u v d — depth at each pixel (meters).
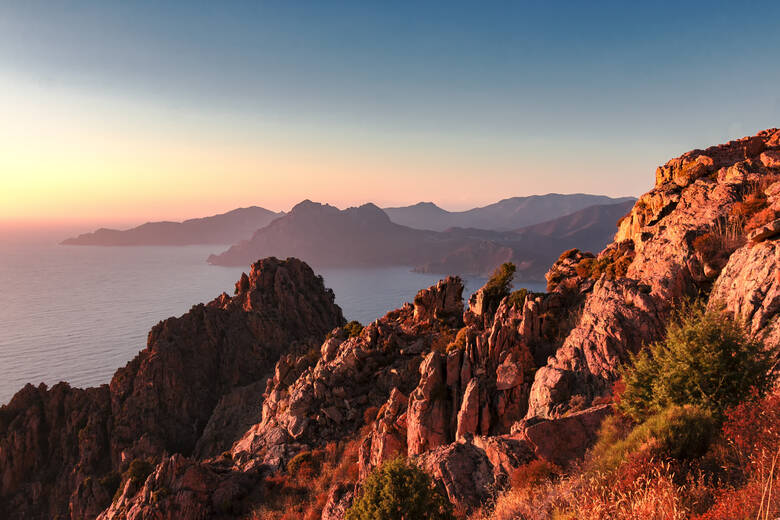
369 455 37.34
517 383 30.36
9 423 103.69
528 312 34.78
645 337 27.25
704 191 39.31
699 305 26.55
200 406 110.94
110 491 85.12
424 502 16.97
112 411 106.44
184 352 119.06
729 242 29.25
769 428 11.38
